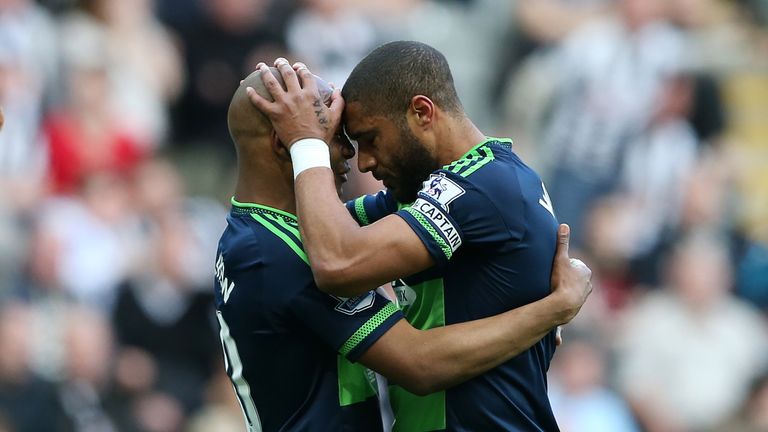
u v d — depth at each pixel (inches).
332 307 579.5
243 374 601.6
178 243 1339.8
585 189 1567.4
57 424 1208.8
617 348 1400.1
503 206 579.2
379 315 580.4
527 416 595.5
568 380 1314.0
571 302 585.9
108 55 1499.8
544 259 590.2
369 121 589.6
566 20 1731.1
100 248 1339.8
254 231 589.9
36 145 1402.6
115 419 1242.0
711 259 1478.8
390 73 586.2
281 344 590.2
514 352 578.2
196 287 1332.4
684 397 1406.3
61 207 1353.3
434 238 567.2
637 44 1619.1
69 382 1228.5
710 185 1585.9
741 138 1806.1
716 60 1758.1
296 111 581.6
